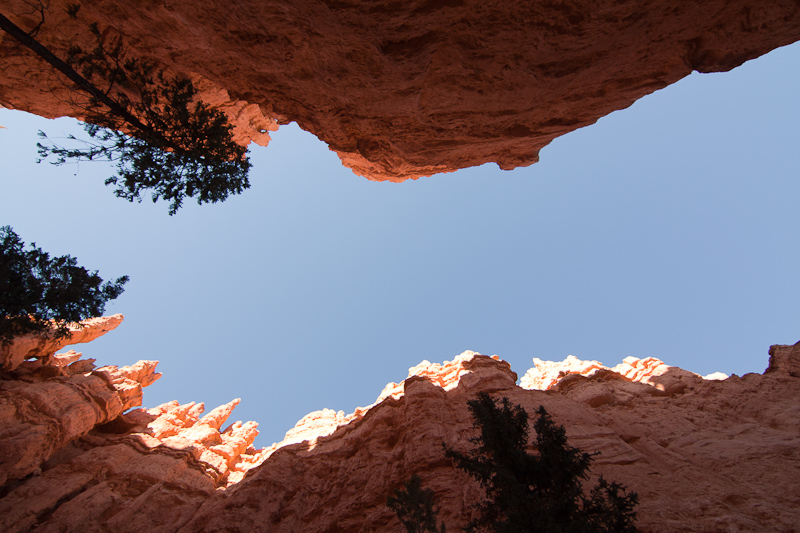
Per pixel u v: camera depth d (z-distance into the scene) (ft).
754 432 57.41
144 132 41.88
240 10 39.37
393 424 76.02
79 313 46.85
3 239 42.88
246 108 76.84
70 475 76.54
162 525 71.31
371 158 76.02
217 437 110.52
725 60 52.03
